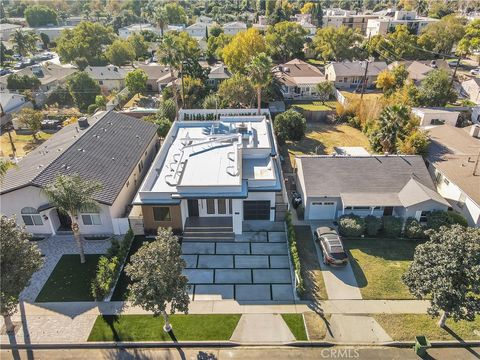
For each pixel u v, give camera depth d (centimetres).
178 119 5025
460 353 2016
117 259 2534
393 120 3925
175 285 1961
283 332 2131
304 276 2547
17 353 2028
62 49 8656
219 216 3052
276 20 12156
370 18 13888
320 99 6875
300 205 3278
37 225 2936
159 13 12594
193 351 2025
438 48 10125
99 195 2838
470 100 6644
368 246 2870
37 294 2409
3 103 5881
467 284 1916
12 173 3102
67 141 3509
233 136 3553
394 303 2333
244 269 2611
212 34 11219
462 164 3462
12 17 18150
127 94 6731
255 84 4728
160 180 3022
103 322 2195
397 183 3156
